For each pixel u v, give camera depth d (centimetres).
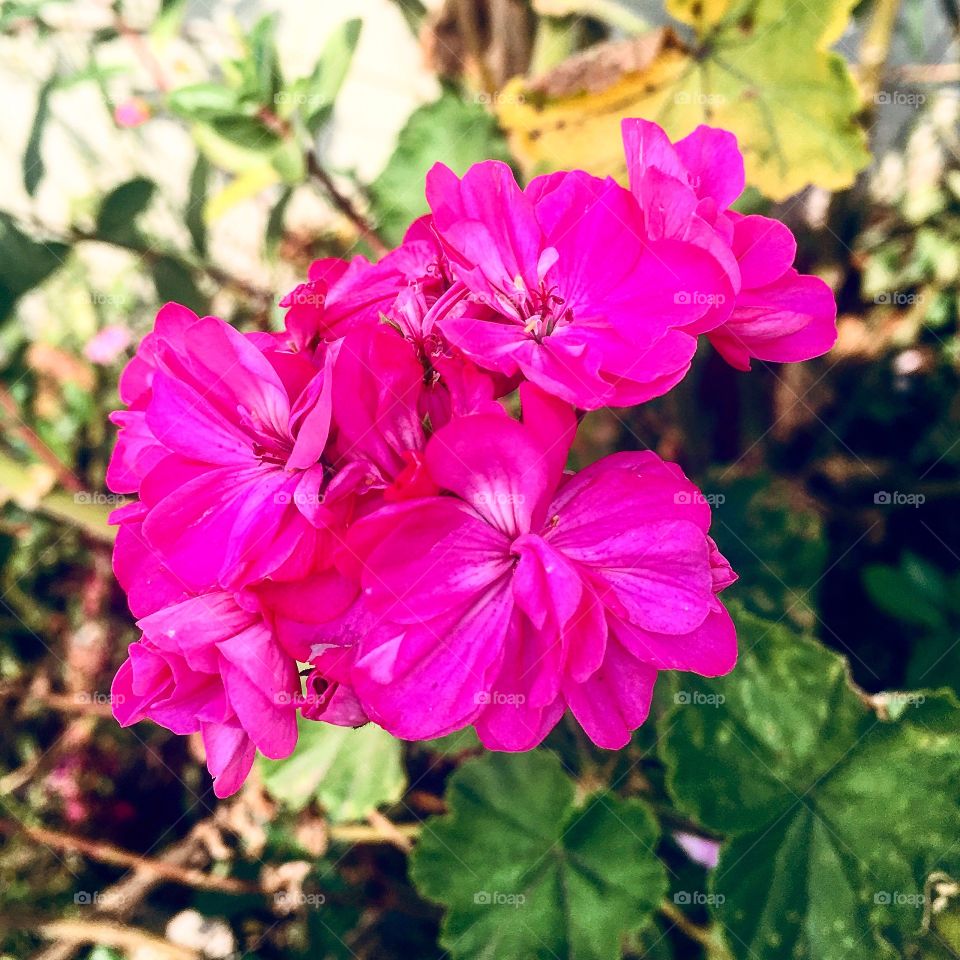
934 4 25
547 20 21
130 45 21
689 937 19
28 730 25
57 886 22
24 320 28
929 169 24
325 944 20
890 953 15
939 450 23
